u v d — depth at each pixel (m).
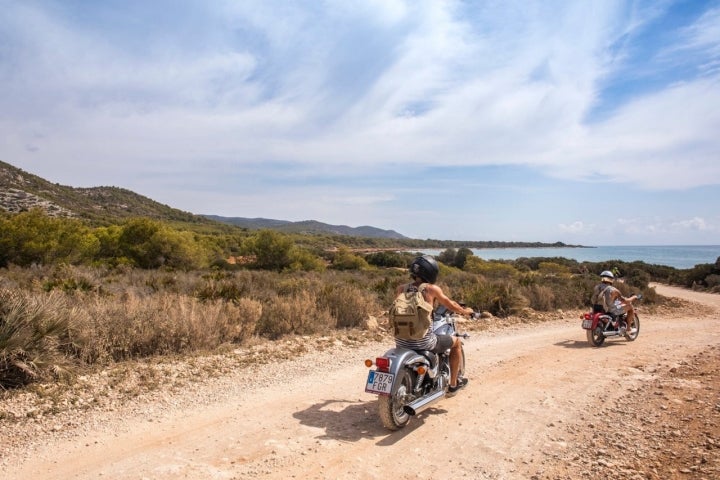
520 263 70.56
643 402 5.69
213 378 6.95
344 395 6.32
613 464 3.97
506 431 4.93
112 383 6.39
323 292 12.63
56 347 6.83
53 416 5.21
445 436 4.81
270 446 4.51
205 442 4.61
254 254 46.22
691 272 41.56
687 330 13.16
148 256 37.50
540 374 7.48
